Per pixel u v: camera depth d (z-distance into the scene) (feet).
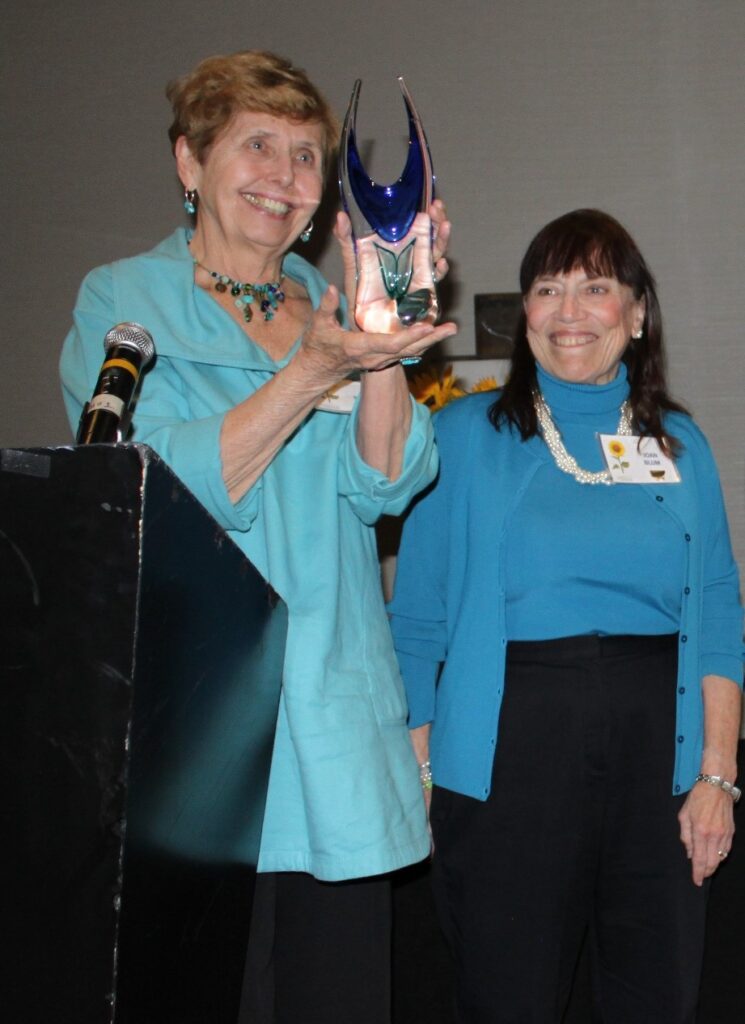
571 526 6.65
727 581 7.29
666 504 6.84
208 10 12.74
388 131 12.38
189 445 4.48
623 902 6.53
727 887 8.18
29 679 2.50
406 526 7.18
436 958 8.19
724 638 7.16
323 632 5.00
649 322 7.31
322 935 5.04
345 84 12.51
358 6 12.54
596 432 7.06
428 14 12.46
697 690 6.73
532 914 6.32
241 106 5.43
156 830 2.72
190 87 5.56
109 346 3.90
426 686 7.02
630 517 6.73
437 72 12.45
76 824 2.49
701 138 12.23
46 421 12.80
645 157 12.27
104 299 5.36
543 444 6.96
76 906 2.48
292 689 4.91
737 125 12.21
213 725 3.21
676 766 6.54
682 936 6.51
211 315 5.37
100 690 2.48
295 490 5.21
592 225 7.20
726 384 12.15
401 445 5.18
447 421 7.21
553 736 6.39
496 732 6.46
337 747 4.89
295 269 6.09
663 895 6.49
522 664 6.51
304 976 5.02
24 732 2.50
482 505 6.82
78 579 2.48
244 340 5.36
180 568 2.76
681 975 6.48
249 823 3.87
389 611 7.20
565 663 6.46
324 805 4.82
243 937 3.87
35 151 12.93
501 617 6.59
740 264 12.17
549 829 6.33
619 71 12.32
